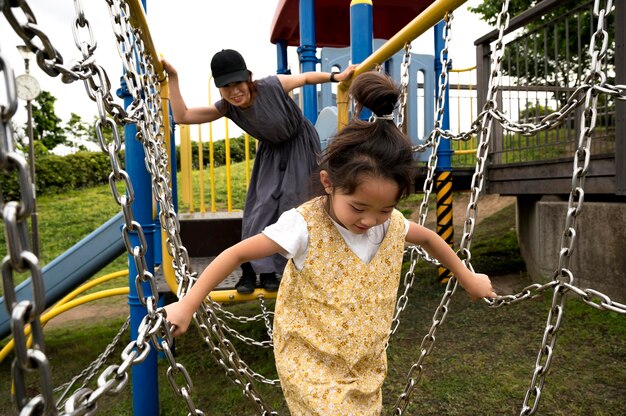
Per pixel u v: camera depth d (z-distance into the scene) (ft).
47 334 16.74
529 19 15.29
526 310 13.67
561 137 17.20
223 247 14.82
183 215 16.78
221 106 9.33
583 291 3.77
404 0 20.10
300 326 5.08
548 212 15.44
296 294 5.17
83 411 2.07
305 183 9.59
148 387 9.46
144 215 9.68
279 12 19.35
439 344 12.26
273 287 10.41
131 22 6.00
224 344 5.26
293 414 4.96
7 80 1.64
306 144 9.82
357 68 10.05
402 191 4.52
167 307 4.35
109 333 16.21
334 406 4.59
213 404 10.36
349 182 4.35
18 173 1.65
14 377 1.68
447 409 9.19
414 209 33.19
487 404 9.23
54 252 32.22
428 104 19.22
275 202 9.62
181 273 4.82
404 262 21.13
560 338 11.64
